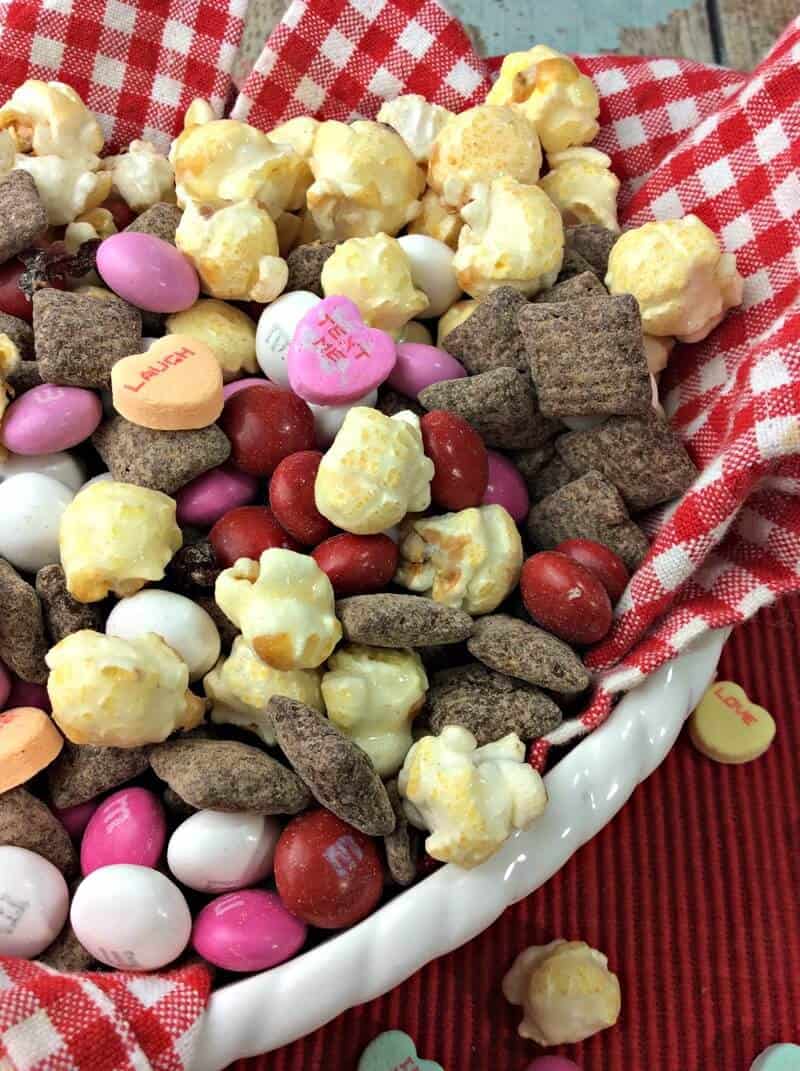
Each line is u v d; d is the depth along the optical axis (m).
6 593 0.15
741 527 0.17
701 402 0.19
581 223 0.19
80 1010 0.13
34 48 0.20
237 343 0.18
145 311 0.18
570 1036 0.17
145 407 0.16
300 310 0.17
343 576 0.15
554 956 0.18
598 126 0.20
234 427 0.16
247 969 0.14
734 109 0.19
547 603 0.15
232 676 0.15
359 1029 0.18
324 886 0.14
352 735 0.15
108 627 0.15
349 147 0.18
